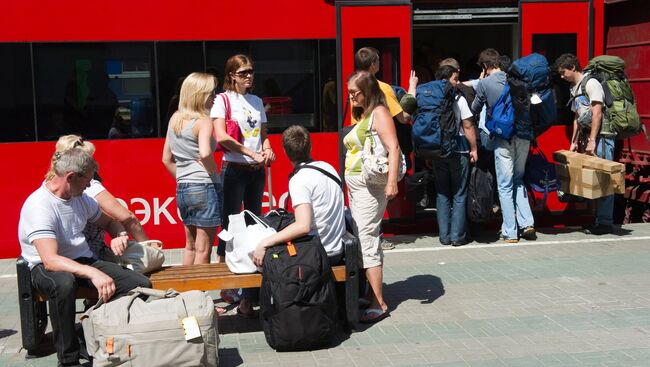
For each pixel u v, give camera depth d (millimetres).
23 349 5508
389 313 6168
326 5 8602
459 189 8234
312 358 5242
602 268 7340
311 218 5430
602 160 8234
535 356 5188
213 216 6082
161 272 5688
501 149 8312
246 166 6516
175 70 8422
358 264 5867
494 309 6211
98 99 8320
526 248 8188
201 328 4777
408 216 8945
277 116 8594
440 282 6988
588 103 8531
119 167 8367
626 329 5684
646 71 9508
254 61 8531
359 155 5902
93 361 4766
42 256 5008
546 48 8969
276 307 5254
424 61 10336
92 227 5562
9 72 8172
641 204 9961
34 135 8234
